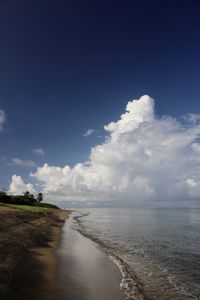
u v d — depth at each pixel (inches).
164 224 3282.5
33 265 892.6
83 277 823.7
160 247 1492.4
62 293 674.2
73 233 2012.8
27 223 1936.5
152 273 924.6
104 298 668.7
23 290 658.2
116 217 5128.0
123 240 1738.4
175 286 790.5
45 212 3565.5
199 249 1441.9
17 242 1179.9
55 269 880.3
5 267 780.6
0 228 1378.0
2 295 597.6
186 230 2522.1
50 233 1867.6
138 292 724.7
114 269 938.7
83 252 1228.5
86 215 5905.5
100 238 1791.3
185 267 1021.8
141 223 3440.0
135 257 1188.5
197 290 759.7
